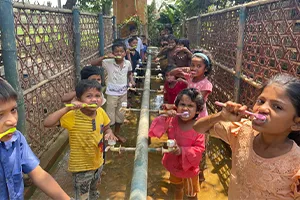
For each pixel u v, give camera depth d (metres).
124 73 4.28
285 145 1.35
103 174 3.55
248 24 3.89
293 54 3.02
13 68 2.72
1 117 1.19
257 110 1.30
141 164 2.06
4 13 2.57
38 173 1.45
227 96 4.94
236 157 1.53
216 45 5.98
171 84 3.84
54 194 1.45
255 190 1.38
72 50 4.99
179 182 2.69
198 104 2.45
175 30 16.22
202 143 2.49
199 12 12.70
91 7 10.07
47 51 3.81
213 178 3.56
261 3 3.27
